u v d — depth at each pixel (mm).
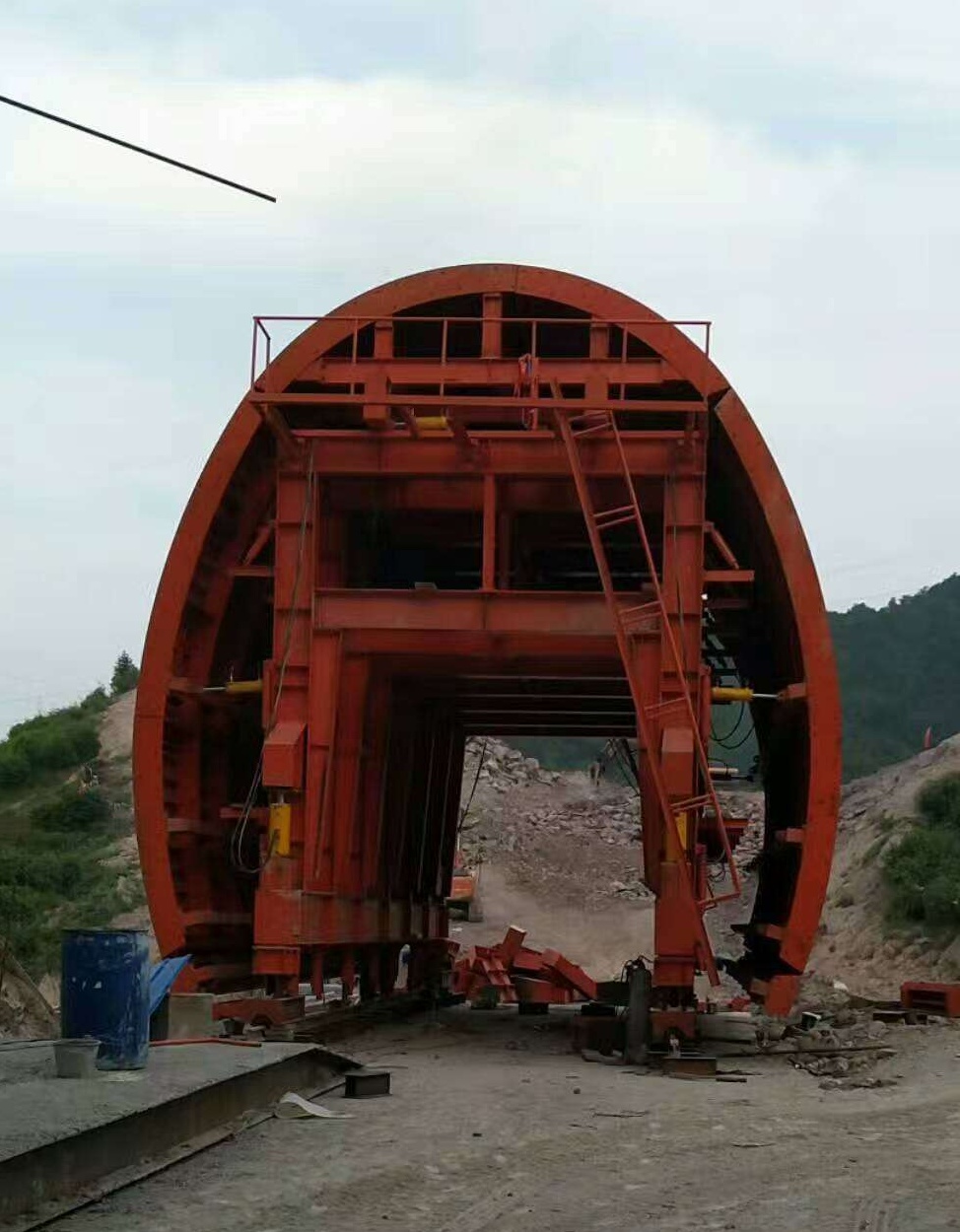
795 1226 8727
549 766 97625
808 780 18766
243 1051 13758
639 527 18203
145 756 19484
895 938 35625
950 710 93500
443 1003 27922
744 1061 17672
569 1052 19297
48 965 34594
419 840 25453
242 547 20297
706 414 18688
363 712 19359
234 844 20484
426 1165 10539
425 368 19094
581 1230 8625
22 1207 8570
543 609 18797
